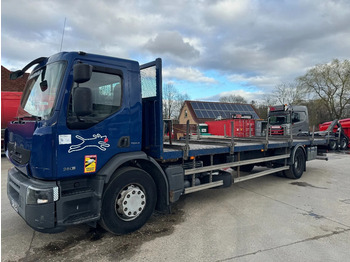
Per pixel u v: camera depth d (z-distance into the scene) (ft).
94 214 11.01
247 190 20.57
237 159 19.10
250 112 131.95
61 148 10.07
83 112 9.74
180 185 14.21
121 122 11.84
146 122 13.93
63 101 10.14
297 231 12.67
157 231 12.66
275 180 24.21
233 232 12.57
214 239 11.79
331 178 25.30
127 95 12.14
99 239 11.78
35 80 12.15
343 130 51.62
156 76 13.33
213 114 123.24
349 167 31.78
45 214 9.71
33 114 11.06
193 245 11.21
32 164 10.08
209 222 13.85
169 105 144.36
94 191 11.07
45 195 9.71
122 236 12.07
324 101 105.60
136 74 12.55
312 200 17.85
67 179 10.77
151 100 13.61
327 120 111.14
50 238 11.89
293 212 15.42
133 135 12.32
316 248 10.93
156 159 13.47
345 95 101.30
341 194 19.40
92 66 10.26
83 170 10.66
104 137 11.27
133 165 13.08
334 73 103.09
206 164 17.25
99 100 11.19
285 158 23.35
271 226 13.30
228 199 18.11
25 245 11.24
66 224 10.15
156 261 9.94
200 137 24.99
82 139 10.61
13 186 11.41
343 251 10.68
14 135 12.18
